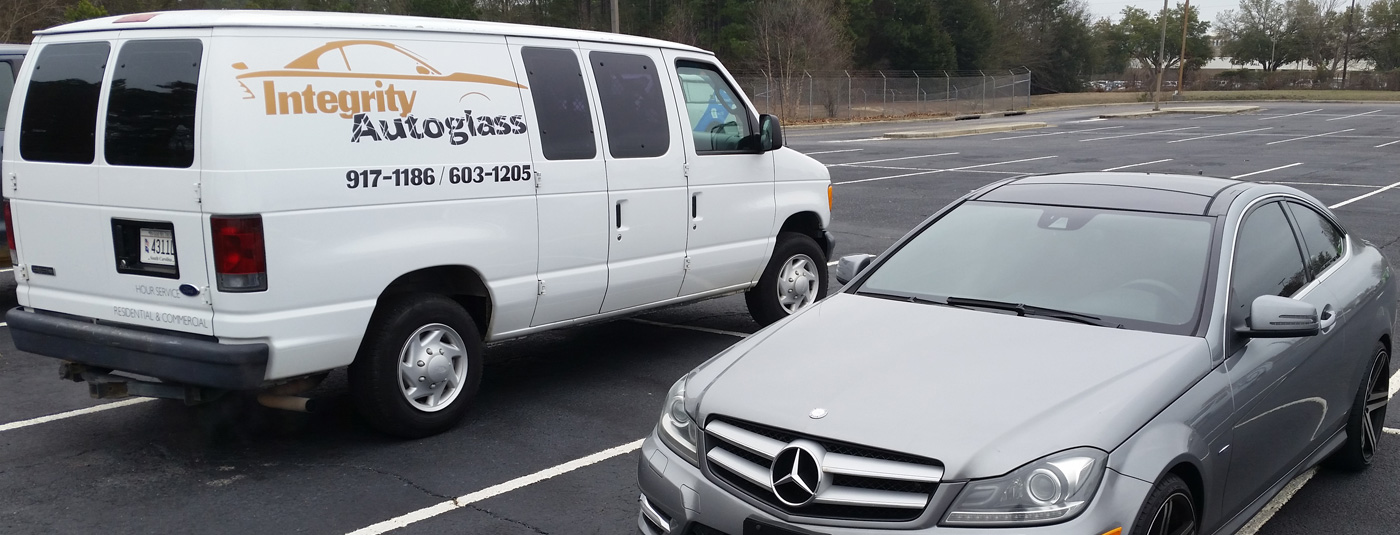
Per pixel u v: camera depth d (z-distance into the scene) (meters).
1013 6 87.38
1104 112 55.84
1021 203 4.91
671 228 6.84
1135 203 4.65
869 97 53.12
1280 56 114.19
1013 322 4.05
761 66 51.97
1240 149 28.47
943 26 76.50
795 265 8.04
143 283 5.15
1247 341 3.97
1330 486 5.01
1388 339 5.24
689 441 3.69
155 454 5.57
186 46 4.92
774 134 7.40
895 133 34.94
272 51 4.97
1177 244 4.30
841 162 24.81
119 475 5.25
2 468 5.35
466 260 5.66
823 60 52.31
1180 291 4.05
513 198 5.86
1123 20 123.56
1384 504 4.79
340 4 61.72
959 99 57.06
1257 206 4.61
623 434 5.88
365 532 4.59
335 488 5.07
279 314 4.95
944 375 3.59
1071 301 4.18
